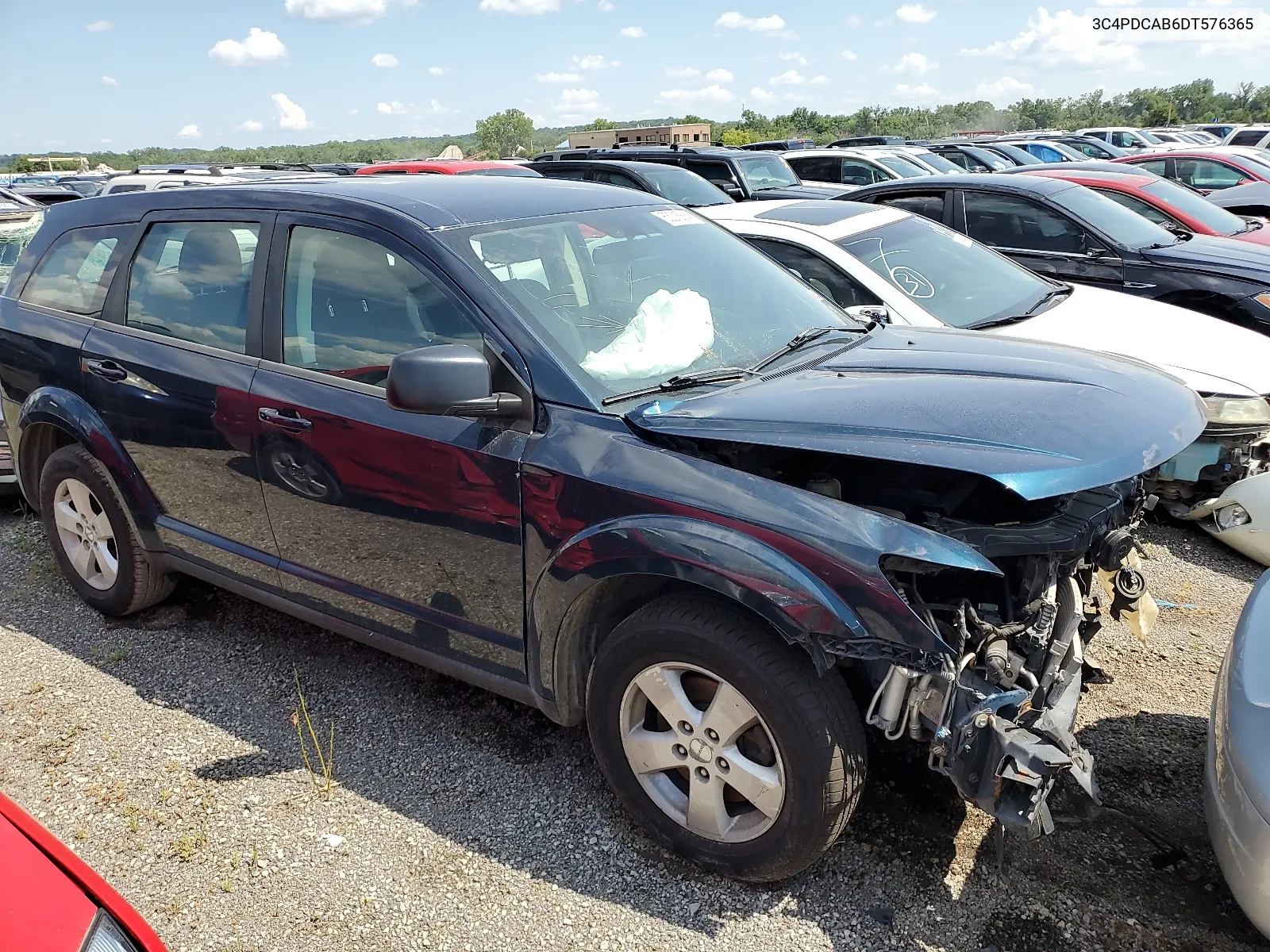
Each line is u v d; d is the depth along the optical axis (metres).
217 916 2.49
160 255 3.58
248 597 3.50
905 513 2.53
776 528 2.23
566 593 2.55
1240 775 2.09
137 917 1.73
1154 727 3.19
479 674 2.89
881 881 2.53
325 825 2.82
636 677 2.54
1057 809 2.41
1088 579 2.75
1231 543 4.44
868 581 2.13
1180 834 2.69
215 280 3.38
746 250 3.70
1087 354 2.99
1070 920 2.40
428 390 2.45
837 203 6.36
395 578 3.00
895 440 2.22
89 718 3.37
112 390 3.59
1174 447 2.34
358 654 3.78
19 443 4.16
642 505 2.39
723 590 2.26
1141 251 6.72
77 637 3.95
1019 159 21.09
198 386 3.32
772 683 2.28
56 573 4.56
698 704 2.53
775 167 15.48
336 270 3.06
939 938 2.36
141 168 12.73
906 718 2.24
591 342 2.76
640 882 2.57
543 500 2.56
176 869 2.65
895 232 5.86
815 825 2.33
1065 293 5.76
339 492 3.01
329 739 3.23
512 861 2.66
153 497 3.65
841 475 2.66
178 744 3.21
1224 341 4.91
